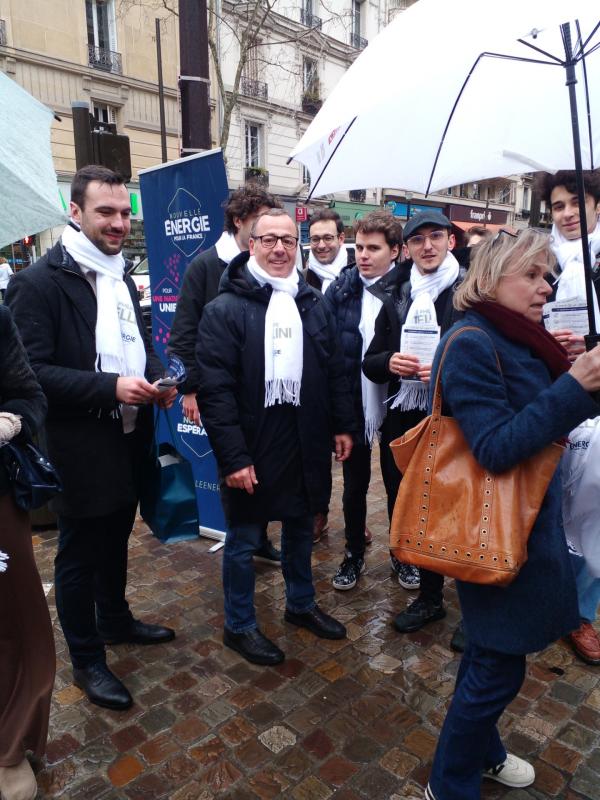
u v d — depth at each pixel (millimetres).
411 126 2299
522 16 1360
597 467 2057
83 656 2385
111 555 2594
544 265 1562
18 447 1810
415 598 3137
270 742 2178
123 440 2295
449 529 1563
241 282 2459
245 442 2490
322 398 2570
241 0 16906
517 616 1577
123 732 2230
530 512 1512
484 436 1493
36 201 1430
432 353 2627
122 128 19594
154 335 3838
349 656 2670
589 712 2314
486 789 1960
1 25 16234
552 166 2422
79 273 2197
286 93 20344
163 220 3572
